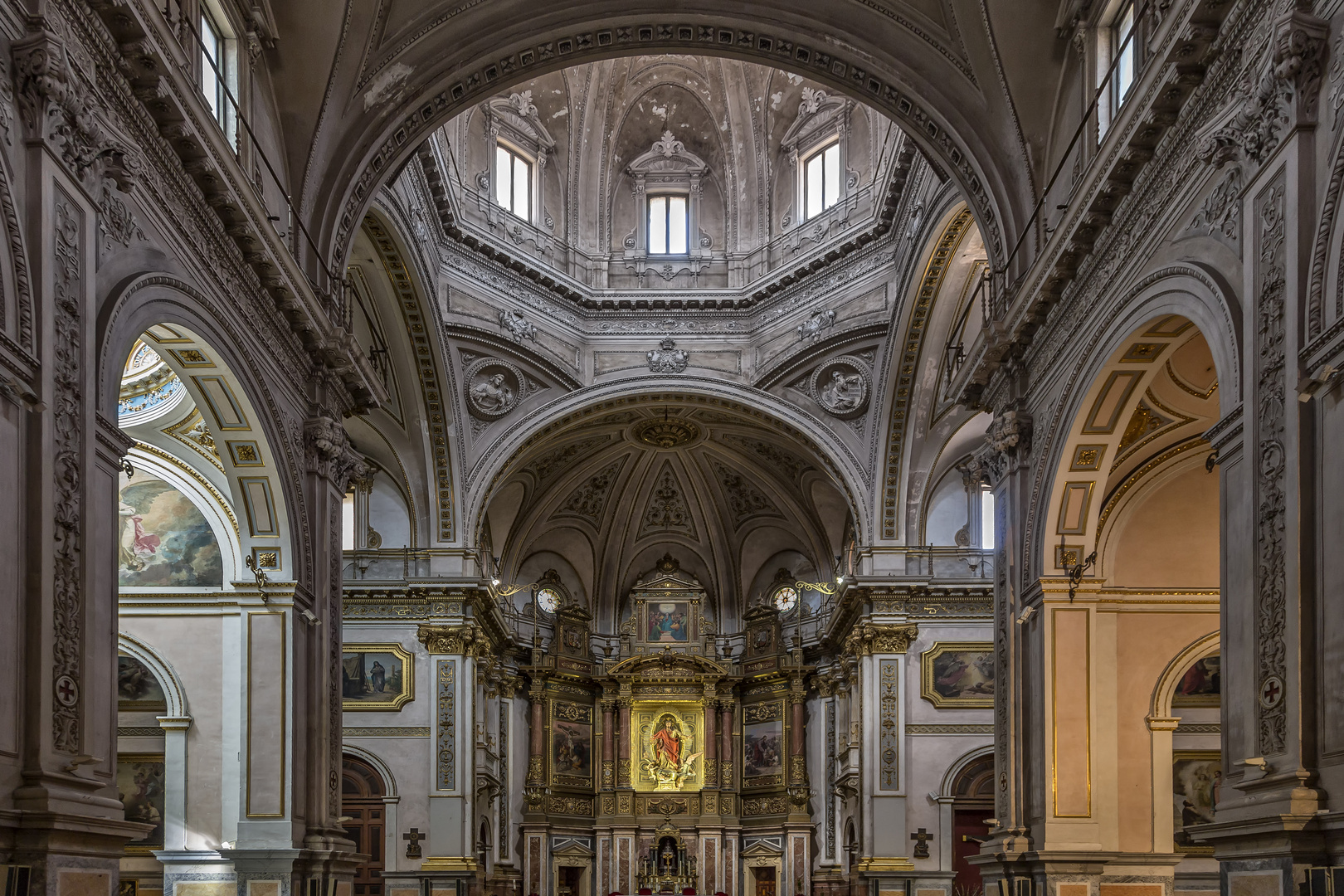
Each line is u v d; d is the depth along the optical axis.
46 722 9.68
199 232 13.88
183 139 12.81
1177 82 12.18
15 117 9.84
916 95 19.03
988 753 30.53
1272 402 10.20
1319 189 9.65
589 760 40.12
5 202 9.59
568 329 33.47
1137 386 15.27
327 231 18.36
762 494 39.41
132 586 20.17
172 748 19.56
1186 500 18.64
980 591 31.25
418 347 29.61
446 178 28.94
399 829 30.38
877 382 31.67
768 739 39.78
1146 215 13.62
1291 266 9.85
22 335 9.72
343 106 18.39
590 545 41.16
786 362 32.81
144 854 20.17
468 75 19.19
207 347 14.12
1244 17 11.04
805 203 33.88
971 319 29.25
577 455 37.75
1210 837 10.64
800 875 37.75
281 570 17.06
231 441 16.27
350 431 31.98
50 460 9.92
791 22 19.11
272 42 17.45
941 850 30.05
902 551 31.88
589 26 19.20
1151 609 18.45
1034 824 16.94
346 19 17.70
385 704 31.02
